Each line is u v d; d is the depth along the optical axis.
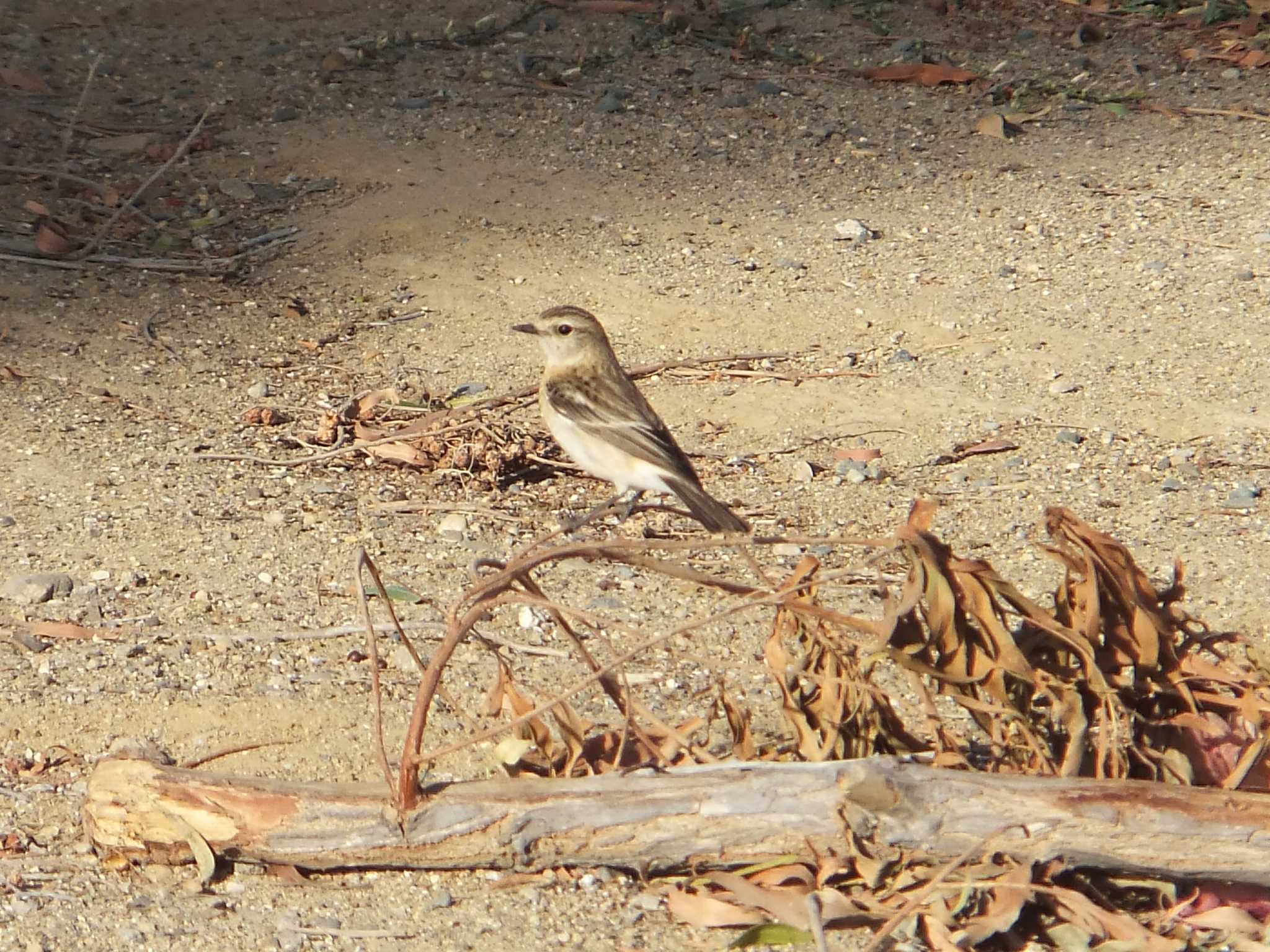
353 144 17.41
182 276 15.04
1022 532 11.56
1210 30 22.33
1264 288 15.67
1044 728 7.74
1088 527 7.52
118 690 9.05
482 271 15.41
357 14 20.64
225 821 7.48
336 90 18.62
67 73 18.41
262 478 11.97
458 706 8.36
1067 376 14.08
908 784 7.07
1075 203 17.48
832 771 7.19
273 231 15.83
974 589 7.25
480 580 8.76
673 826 7.29
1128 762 7.55
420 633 9.81
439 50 19.89
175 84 18.48
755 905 7.17
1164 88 20.56
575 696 8.92
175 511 11.32
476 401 13.27
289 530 11.20
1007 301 15.38
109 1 20.17
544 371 11.65
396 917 7.23
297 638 9.70
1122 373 14.12
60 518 11.09
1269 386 13.91
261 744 8.59
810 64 20.45
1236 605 10.44
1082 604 7.57
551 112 18.61
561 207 16.66
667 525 11.77
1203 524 11.66
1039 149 18.80
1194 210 17.41
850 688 7.66
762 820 7.20
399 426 12.78
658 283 15.39
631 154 17.88
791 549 11.32
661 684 9.38
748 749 7.97
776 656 7.75
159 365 13.55
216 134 17.41
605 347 11.22
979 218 17.06
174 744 8.59
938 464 12.66
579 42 20.41
